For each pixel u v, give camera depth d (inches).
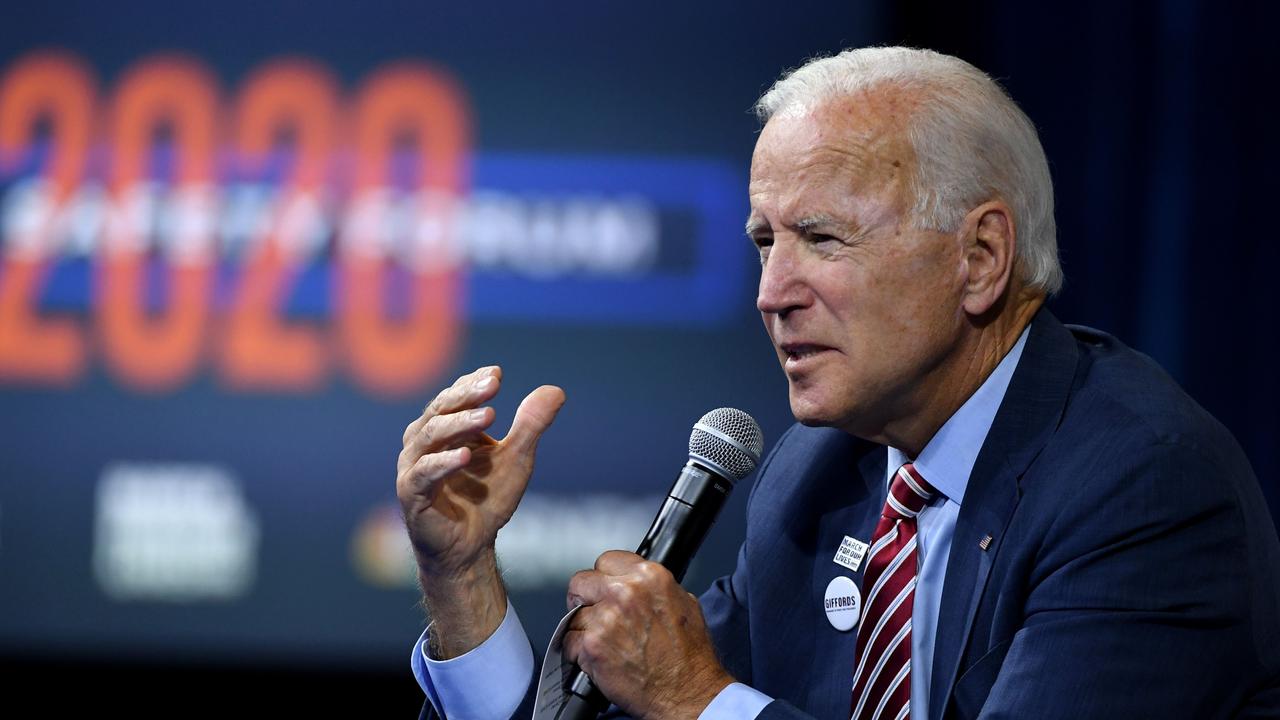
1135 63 542.0
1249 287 538.3
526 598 535.2
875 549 207.9
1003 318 202.2
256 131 541.6
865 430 204.5
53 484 542.0
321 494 539.8
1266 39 535.5
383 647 539.5
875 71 196.1
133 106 542.3
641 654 186.7
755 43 538.3
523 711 210.7
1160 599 179.8
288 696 541.3
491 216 541.3
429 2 541.6
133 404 542.0
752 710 183.6
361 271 539.8
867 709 200.7
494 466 209.6
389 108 541.6
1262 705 187.3
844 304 190.9
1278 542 200.4
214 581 541.0
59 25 541.0
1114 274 545.0
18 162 542.6
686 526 200.1
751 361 538.6
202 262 540.7
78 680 542.3
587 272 539.2
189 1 541.0
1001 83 541.3
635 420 538.6
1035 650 181.0
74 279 542.9
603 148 541.6
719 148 540.1
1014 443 197.3
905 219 189.9
